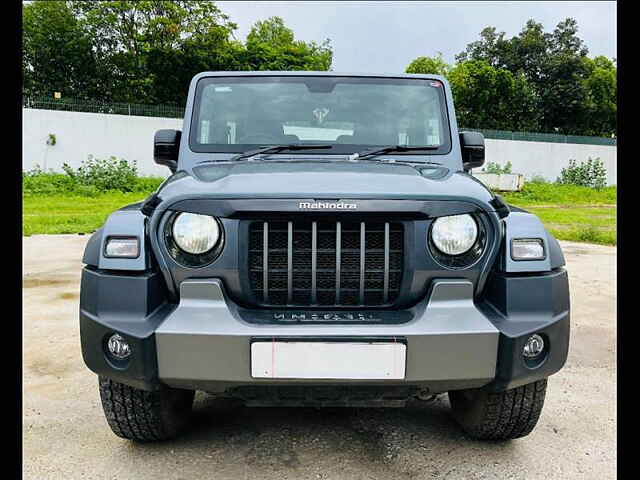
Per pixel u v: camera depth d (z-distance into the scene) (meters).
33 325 4.88
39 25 40.91
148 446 2.78
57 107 25.81
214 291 2.29
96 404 3.29
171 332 2.20
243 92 3.51
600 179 32.22
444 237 2.32
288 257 2.32
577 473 2.56
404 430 2.96
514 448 2.79
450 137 3.43
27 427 2.98
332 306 2.36
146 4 40.47
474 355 2.23
